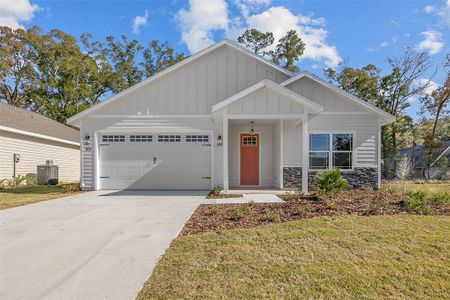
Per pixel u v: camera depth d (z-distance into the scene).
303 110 10.13
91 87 33.34
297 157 12.30
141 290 3.37
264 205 7.94
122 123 12.64
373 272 3.72
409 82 26.02
